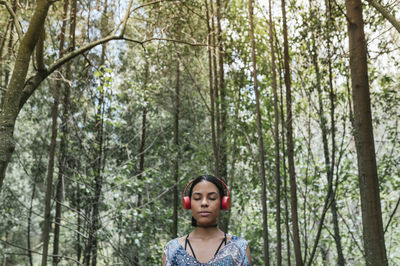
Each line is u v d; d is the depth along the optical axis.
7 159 2.81
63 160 6.59
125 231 6.59
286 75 5.21
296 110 5.71
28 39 3.07
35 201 9.60
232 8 6.24
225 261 1.64
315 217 6.17
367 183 3.68
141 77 7.80
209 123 8.47
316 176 6.09
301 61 5.75
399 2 4.00
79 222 7.16
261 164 5.09
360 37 3.88
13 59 5.40
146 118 8.59
